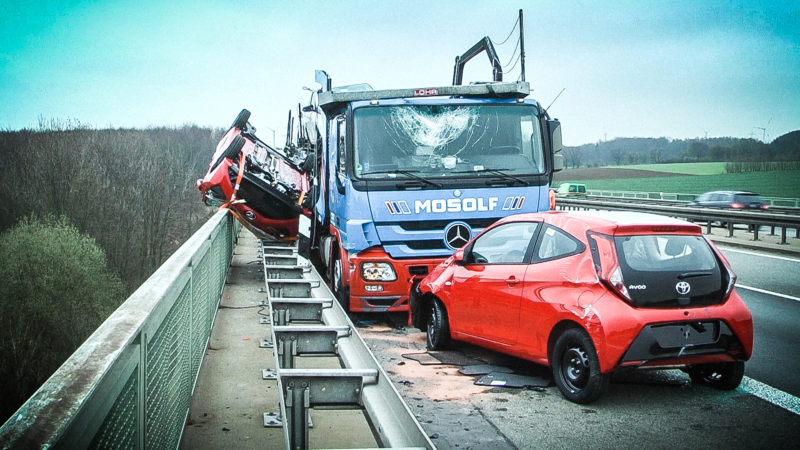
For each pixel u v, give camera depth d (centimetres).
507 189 961
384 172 939
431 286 844
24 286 2244
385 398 405
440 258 948
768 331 962
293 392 432
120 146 3872
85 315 2327
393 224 937
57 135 3744
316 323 811
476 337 772
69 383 201
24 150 3516
